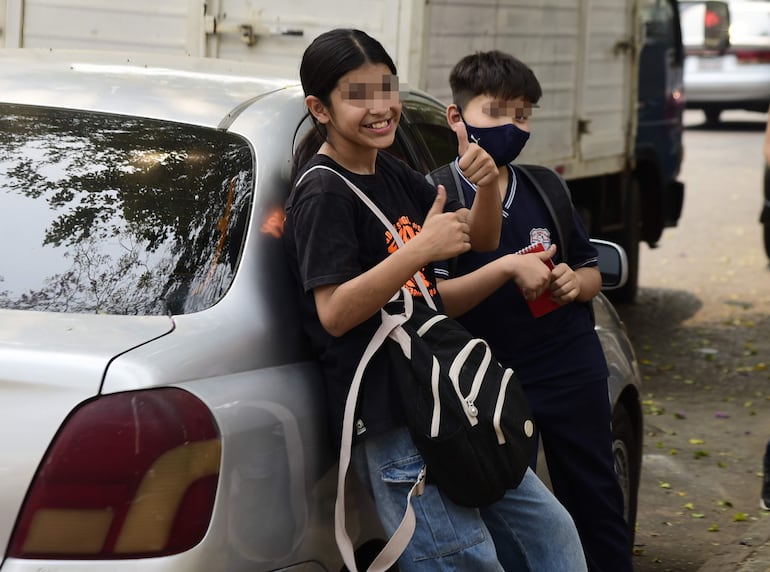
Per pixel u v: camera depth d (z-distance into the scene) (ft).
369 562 9.34
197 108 9.84
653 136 30.48
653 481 18.43
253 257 8.64
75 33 20.76
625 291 30.81
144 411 7.26
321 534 8.50
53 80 10.21
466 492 8.36
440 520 8.46
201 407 7.50
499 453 8.37
